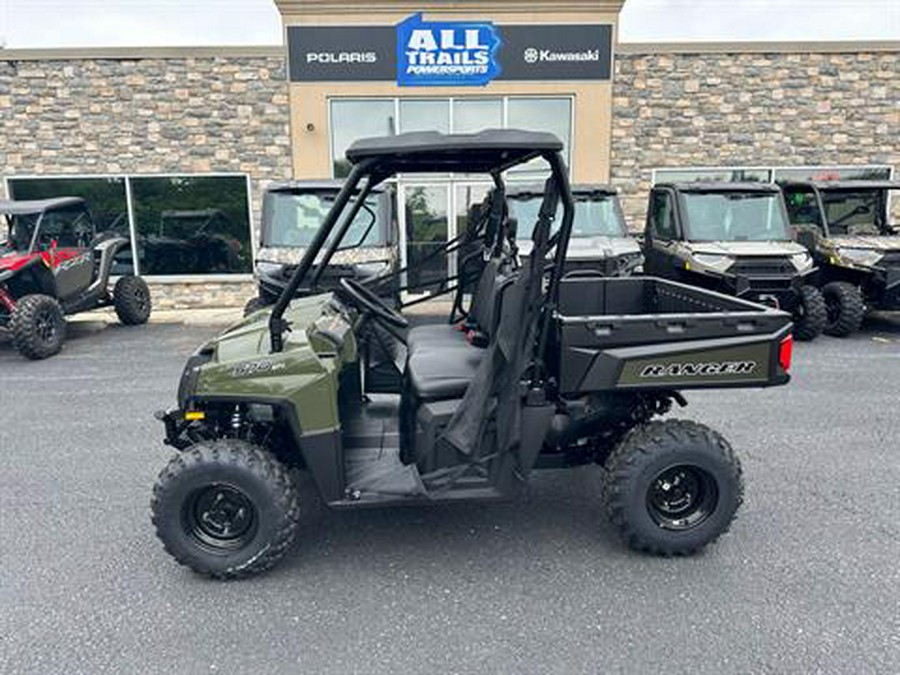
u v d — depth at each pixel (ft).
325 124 35.68
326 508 12.31
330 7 34.40
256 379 9.77
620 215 29.30
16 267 24.90
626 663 8.13
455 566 10.37
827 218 29.32
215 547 9.98
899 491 12.75
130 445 15.75
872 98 36.27
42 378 22.03
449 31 34.91
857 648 8.33
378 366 13.69
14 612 9.29
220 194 36.29
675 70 35.78
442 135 9.43
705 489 10.47
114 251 30.96
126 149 35.58
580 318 10.07
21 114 35.09
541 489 13.08
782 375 10.37
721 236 27.63
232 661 8.26
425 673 8.00
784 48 35.55
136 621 9.08
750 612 9.09
